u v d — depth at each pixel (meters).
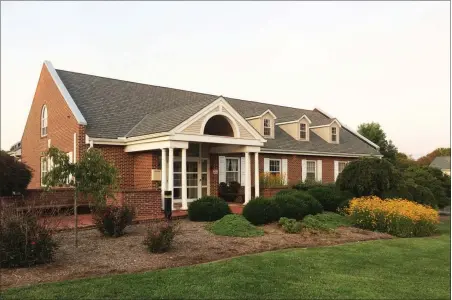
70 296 6.40
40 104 22.05
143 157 18.12
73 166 10.02
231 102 27.80
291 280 7.52
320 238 12.23
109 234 11.39
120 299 6.30
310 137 28.36
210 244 10.62
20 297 6.33
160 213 15.30
